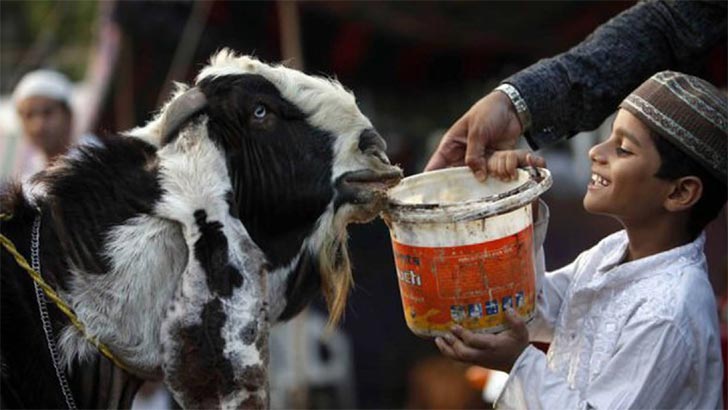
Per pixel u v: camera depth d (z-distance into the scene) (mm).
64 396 2750
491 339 2863
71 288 2734
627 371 2922
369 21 8281
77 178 2811
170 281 2699
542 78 3461
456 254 2820
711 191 3086
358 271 8477
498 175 3166
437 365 8250
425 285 2877
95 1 15055
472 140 3357
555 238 8547
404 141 10258
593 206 3127
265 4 7980
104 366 2779
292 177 2836
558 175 9297
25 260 2768
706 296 3014
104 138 2857
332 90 2910
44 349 2746
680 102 3016
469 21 8320
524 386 2855
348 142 2887
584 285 3186
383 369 8430
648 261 3055
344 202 2885
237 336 2621
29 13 15695
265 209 2828
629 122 3059
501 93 3410
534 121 3445
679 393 2959
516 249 2861
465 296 2846
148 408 5816
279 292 2912
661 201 3064
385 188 2912
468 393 8047
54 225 2799
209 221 2652
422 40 8734
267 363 2676
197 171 2689
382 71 9578
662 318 2912
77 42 15117
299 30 8094
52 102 6797
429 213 2801
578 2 7996
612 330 3031
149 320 2705
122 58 8062
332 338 8297
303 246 2895
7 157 7188
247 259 2668
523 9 8125
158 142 2826
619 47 3547
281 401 7871
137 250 2697
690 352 2918
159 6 7879
